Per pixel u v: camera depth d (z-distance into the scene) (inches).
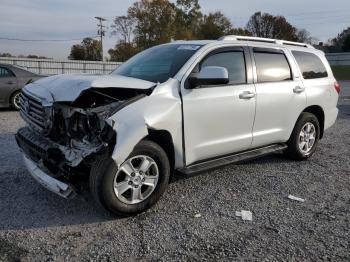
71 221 157.9
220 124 189.0
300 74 241.1
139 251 136.5
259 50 218.1
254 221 161.9
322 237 149.3
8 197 179.5
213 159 195.6
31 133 177.5
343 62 2534.5
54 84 169.5
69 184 152.2
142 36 2635.3
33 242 140.9
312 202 184.2
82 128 156.9
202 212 169.5
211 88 185.5
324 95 256.5
